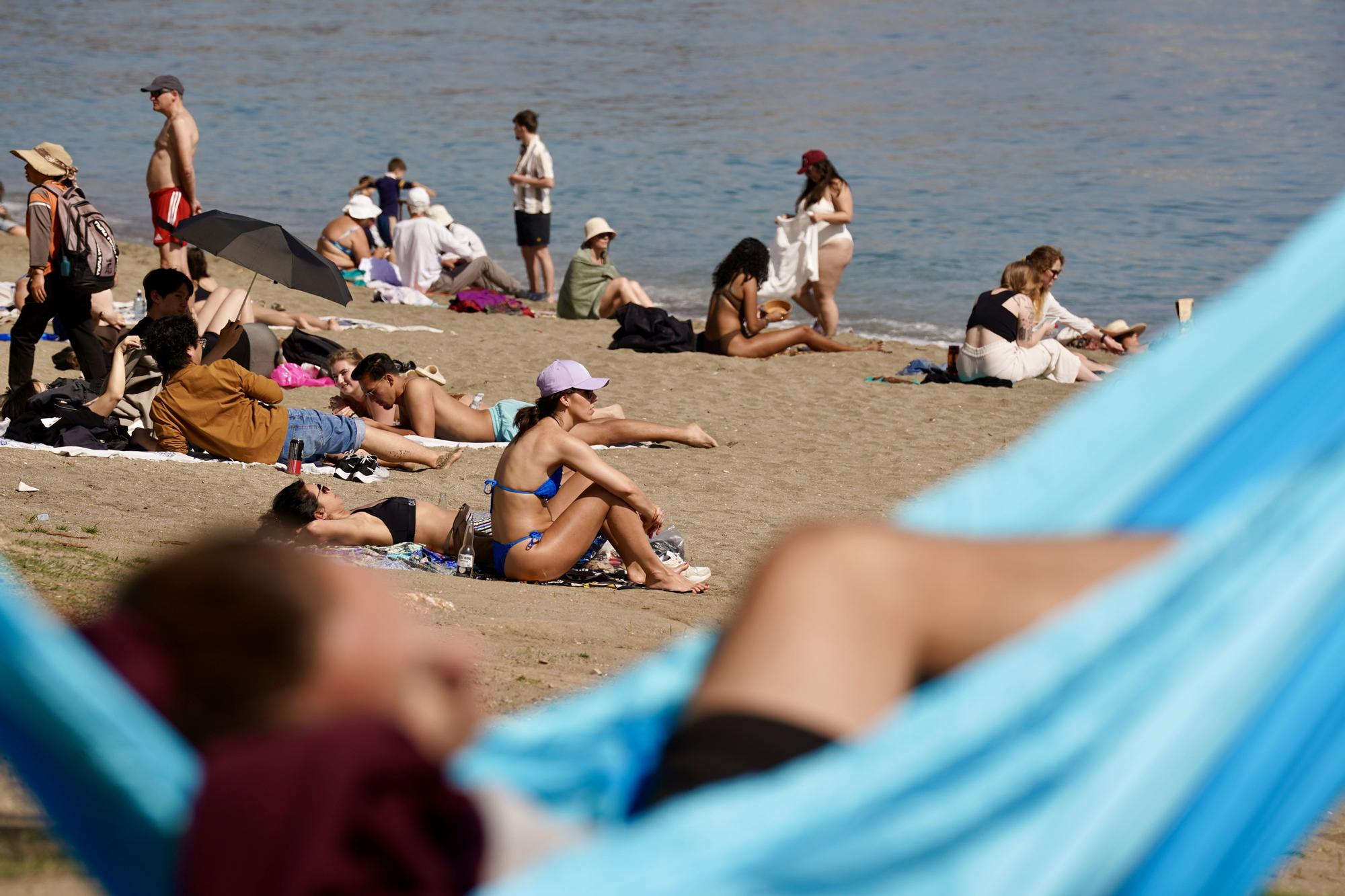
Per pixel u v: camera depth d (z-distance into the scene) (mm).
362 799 3275
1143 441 5531
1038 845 3613
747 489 20859
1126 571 4629
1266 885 7559
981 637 4480
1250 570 4180
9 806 6727
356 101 85938
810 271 34219
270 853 3197
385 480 20078
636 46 111312
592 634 12641
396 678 3590
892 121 78062
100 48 111062
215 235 25688
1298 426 5285
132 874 3502
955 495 5465
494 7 142000
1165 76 91188
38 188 22375
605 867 3455
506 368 29672
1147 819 3746
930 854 3559
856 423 25625
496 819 3939
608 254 49625
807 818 3549
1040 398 27469
